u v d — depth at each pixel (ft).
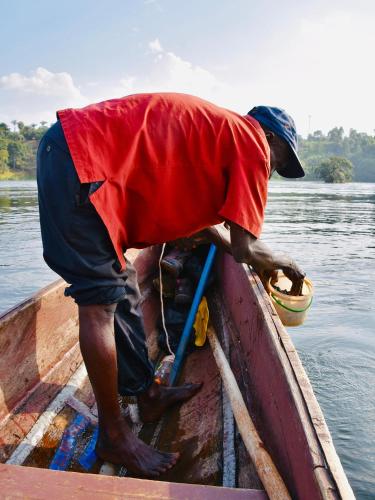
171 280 11.41
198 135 5.70
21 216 63.31
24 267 31.55
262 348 6.24
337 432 12.06
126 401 8.07
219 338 9.37
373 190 194.80
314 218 67.87
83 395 7.75
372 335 18.75
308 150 591.78
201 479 5.95
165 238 6.30
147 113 5.69
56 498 4.18
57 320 7.93
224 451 6.12
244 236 6.01
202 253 12.19
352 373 15.38
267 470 4.60
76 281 5.62
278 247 40.09
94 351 5.67
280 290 8.91
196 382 8.39
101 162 5.41
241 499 4.27
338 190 191.21
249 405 6.51
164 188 5.75
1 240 42.24
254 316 7.11
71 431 6.89
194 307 9.72
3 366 6.49
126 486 4.34
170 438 7.18
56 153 5.45
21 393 6.82
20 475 4.43
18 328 6.77
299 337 18.54
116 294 5.79
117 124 5.54
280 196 134.82
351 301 23.41
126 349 6.94
